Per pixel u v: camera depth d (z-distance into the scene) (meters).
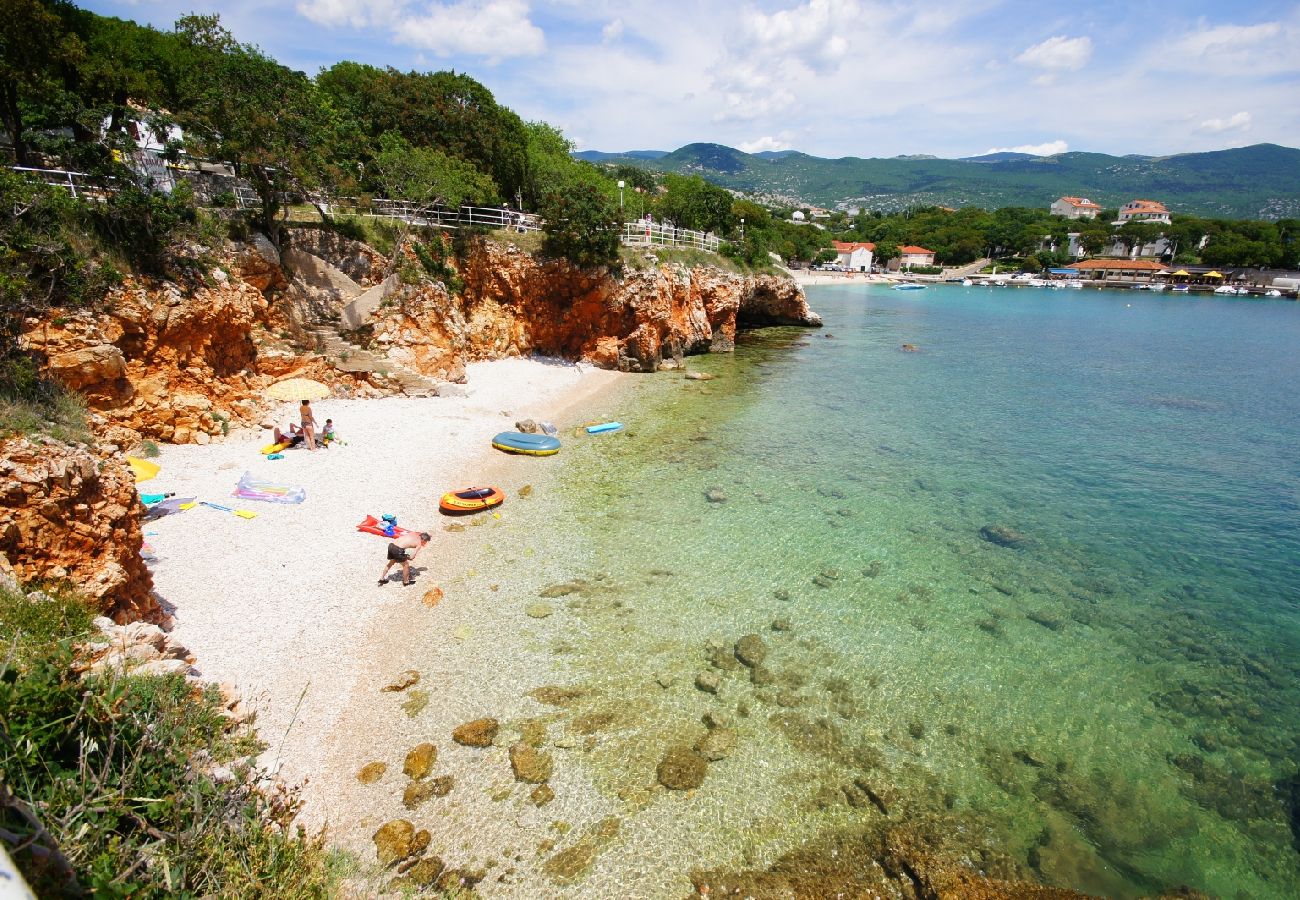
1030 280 143.12
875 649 15.46
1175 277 137.25
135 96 31.36
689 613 16.47
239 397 26.64
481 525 20.53
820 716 13.26
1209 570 19.45
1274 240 138.00
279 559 17.38
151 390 22.78
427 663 14.05
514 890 9.42
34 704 6.52
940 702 13.88
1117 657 15.54
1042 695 14.22
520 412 32.41
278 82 28.56
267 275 29.72
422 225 37.06
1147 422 34.19
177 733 8.24
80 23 31.03
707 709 13.25
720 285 51.88
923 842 10.65
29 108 29.42
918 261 169.88
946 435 31.48
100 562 12.23
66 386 18.95
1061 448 29.86
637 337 42.53
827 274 150.50
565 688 13.59
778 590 17.70
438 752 11.73
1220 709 13.97
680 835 10.47
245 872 6.84
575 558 18.84
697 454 27.80
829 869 10.09
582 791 11.12
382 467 23.89
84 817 6.05
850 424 32.94
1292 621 17.05
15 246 18.67
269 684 12.94
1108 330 72.25
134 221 22.81
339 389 30.89
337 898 8.70
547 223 41.00
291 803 9.02
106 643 9.89
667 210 76.00
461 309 39.22
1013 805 11.48
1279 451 29.72
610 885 9.59
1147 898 9.93
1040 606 17.50
